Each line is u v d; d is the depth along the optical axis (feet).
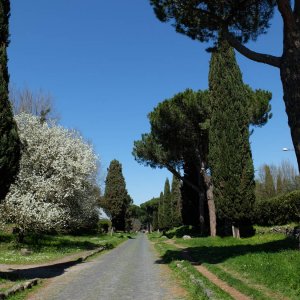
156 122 101.91
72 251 79.77
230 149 85.40
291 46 35.96
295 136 35.19
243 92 87.92
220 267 46.85
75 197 90.17
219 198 85.92
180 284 37.58
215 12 44.70
